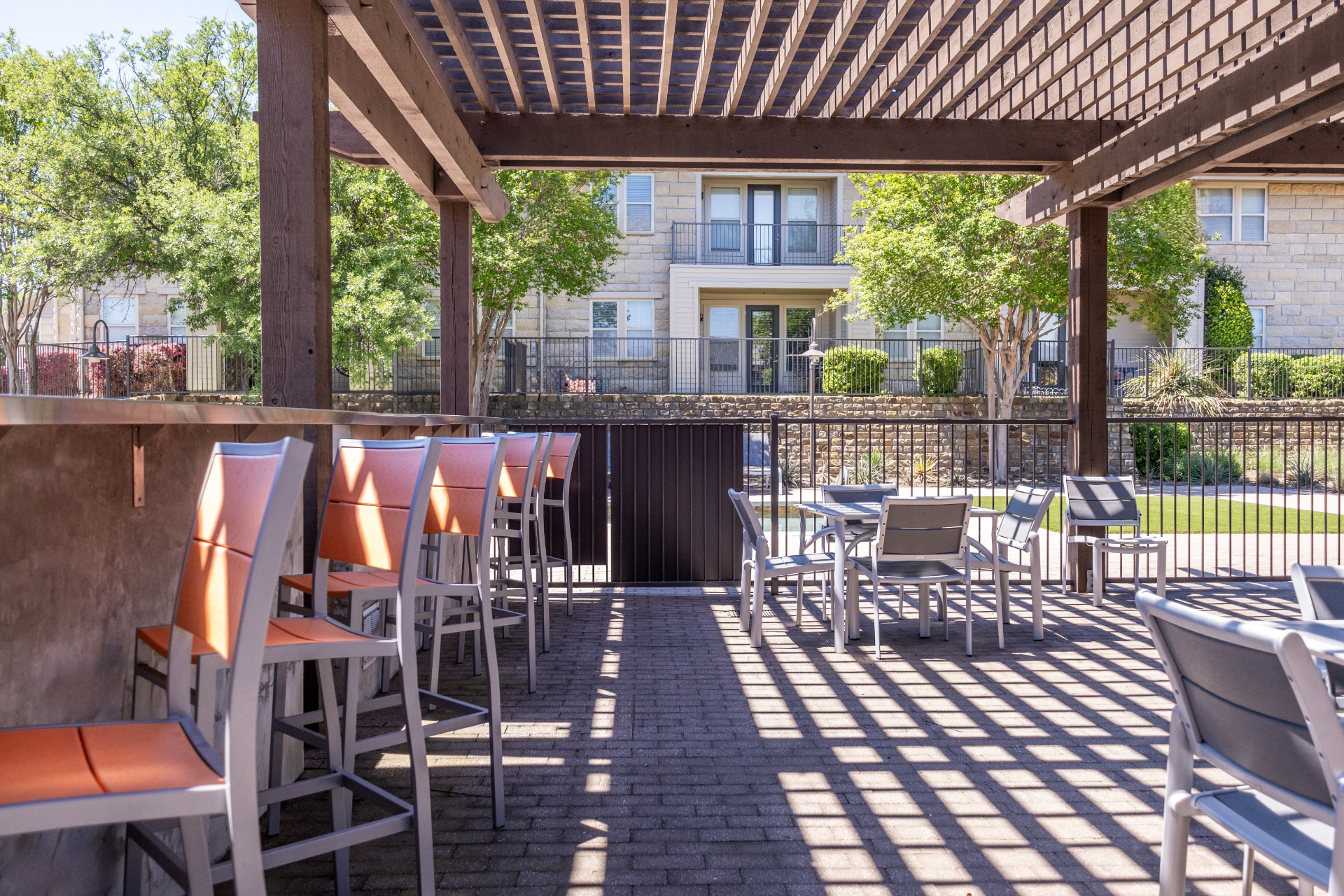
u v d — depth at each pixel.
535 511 5.28
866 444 15.48
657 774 2.97
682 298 19.94
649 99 5.71
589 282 17.27
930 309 15.60
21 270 15.69
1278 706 1.38
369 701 2.59
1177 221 15.45
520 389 18.56
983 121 6.01
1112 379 17.91
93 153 15.63
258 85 3.16
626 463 6.68
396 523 2.07
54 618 1.62
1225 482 15.12
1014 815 2.65
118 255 15.83
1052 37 4.65
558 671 4.32
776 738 3.33
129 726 1.45
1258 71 4.61
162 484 2.09
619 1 4.21
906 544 4.57
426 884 1.96
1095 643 4.89
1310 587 2.42
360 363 15.19
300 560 2.99
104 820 1.12
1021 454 7.35
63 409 1.09
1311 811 1.35
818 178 21.08
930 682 4.11
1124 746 3.25
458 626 3.56
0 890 1.40
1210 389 17.42
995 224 14.24
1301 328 20.19
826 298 21.44
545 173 15.51
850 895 2.17
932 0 4.43
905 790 2.83
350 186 14.27
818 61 5.03
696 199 20.56
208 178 16.23
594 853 2.38
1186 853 1.73
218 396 16.89
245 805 1.18
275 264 3.17
